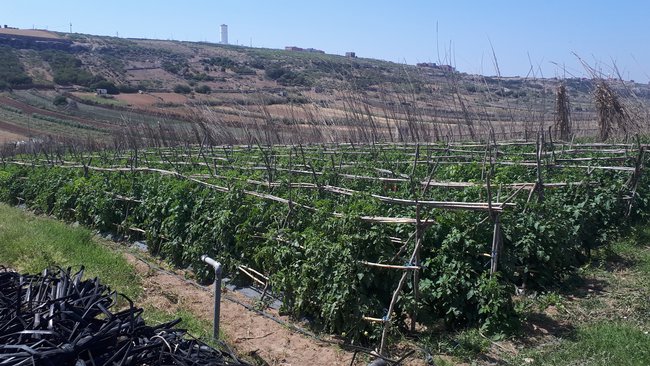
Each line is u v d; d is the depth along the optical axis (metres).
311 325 7.94
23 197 19.94
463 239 7.69
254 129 31.59
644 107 21.88
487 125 23.25
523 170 12.78
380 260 7.34
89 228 14.73
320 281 7.53
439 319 7.64
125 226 13.48
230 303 9.06
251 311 8.68
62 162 21.80
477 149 18.28
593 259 10.30
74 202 16.02
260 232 9.50
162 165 18.22
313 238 7.77
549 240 8.64
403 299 7.11
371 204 8.57
